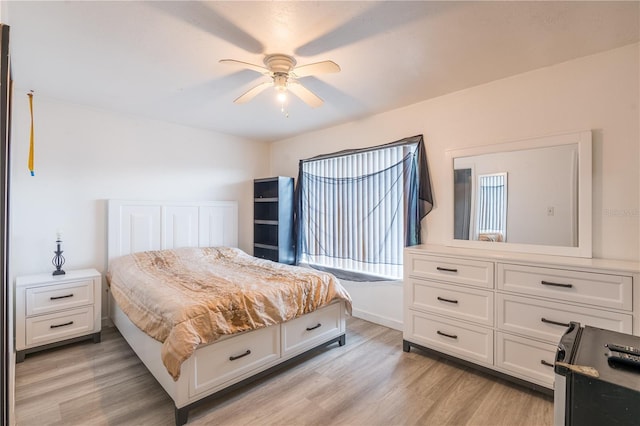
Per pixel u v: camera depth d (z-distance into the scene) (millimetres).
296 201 4402
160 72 2408
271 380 2289
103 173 3348
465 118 2783
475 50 2090
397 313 3314
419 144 3059
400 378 2314
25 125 2873
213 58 2184
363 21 1754
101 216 3338
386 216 3395
